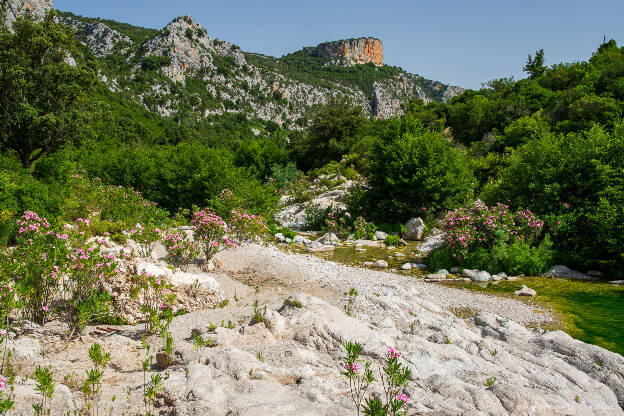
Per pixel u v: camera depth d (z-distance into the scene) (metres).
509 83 74.62
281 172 44.06
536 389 5.49
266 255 14.95
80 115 31.19
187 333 7.10
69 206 16.55
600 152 16.62
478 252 15.45
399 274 14.97
